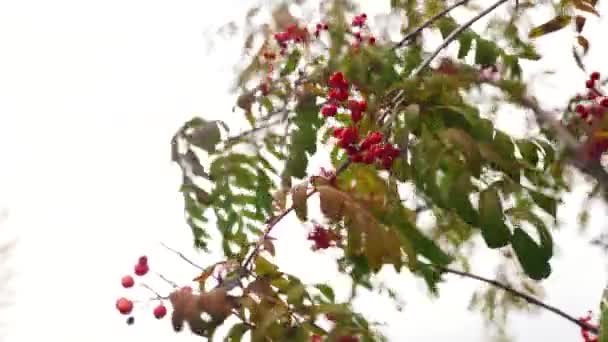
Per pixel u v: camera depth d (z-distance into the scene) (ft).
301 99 6.51
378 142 6.36
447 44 6.57
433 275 6.77
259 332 6.16
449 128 6.21
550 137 6.58
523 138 6.45
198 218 6.50
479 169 6.17
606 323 6.17
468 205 6.17
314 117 6.48
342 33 6.64
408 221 6.24
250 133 6.57
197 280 6.26
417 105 6.25
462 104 6.30
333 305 6.23
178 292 6.18
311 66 6.79
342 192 6.20
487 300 7.25
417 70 6.44
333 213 6.17
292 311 6.20
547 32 6.81
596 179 6.54
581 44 6.82
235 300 6.18
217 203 6.51
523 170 6.41
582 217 6.71
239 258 6.37
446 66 6.51
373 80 6.49
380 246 6.15
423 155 6.20
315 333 6.19
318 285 6.42
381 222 6.20
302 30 6.77
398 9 6.84
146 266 6.36
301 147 6.43
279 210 6.48
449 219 6.82
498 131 6.24
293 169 6.42
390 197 6.27
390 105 6.44
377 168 6.37
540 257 6.19
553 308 7.06
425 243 6.23
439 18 6.77
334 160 6.69
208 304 6.15
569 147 6.47
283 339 6.15
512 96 6.51
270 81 6.82
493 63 6.65
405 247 6.20
